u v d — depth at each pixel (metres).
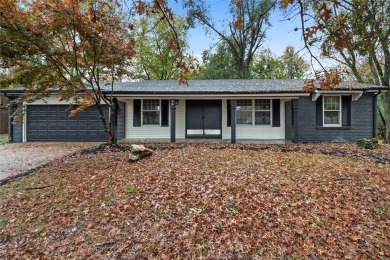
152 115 13.17
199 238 3.13
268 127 12.73
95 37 7.18
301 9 3.02
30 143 12.16
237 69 22.42
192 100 13.06
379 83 12.59
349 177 5.02
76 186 4.95
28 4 6.23
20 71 7.46
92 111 12.80
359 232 3.18
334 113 12.00
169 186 4.64
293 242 3.02
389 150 8.70
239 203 3.89
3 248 3.18
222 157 7.05
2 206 4.22
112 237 3.26
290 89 11.27
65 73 8.71
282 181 4.77
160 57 22.50
